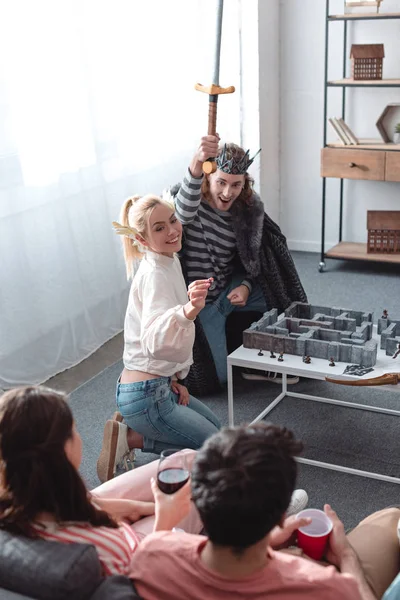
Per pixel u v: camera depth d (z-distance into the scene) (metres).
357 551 1.48
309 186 4.82
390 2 4.27
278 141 4.79
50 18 3.06
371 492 2.36
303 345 2.41
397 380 2.23
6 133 2.91
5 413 1.20
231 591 1.09
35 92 3.02
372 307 3.92
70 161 3.28
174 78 4.06
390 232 4.42
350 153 4.26
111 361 3.49
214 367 3.01
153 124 3.89
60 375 3.36
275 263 3.04
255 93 4.39
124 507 1.67
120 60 3.54
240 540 1.06
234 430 1.12
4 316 3.06
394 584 1.28
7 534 1.20
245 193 2.91
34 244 3.14
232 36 4.30
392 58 4.38
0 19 2.83
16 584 1.15
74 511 1.25
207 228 2.90
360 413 2.85
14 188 2.99
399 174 4.18
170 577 1.13
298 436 2.71
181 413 2.28
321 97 4.60
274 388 3.10
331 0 4.40
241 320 3.15
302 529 1.48
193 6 4.15
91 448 2.73
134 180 3.77
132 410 2.26
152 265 2.21
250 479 1.05
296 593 1.09
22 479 1.19
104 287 3.63
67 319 3.37
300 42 4.55
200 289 2.00
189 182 2.67
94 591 1.14
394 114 4.33
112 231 3.63
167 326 2.05
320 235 4.90
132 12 3.60
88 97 3.35
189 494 1.50
